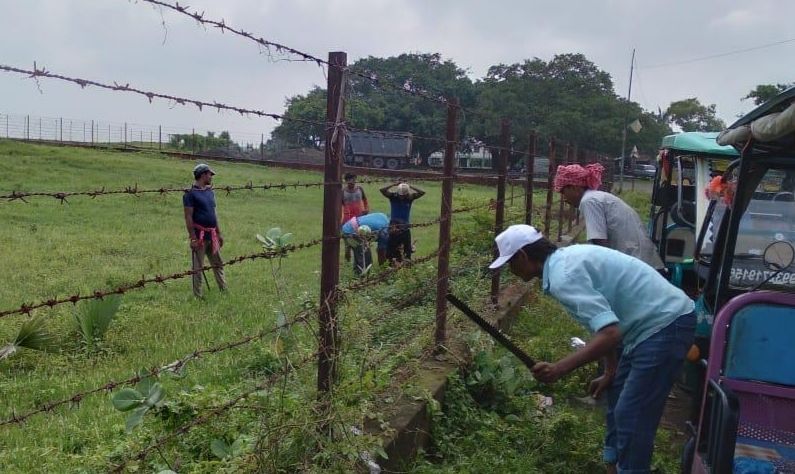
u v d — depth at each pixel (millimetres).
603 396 5398
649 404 3490
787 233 4477
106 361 5668
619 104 53312
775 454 3262
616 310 3473
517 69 59469
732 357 3285
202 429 3381
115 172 21703
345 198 9938
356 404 3354
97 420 4328
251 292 8312
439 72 59719
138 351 5902
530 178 8516
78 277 8945
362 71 3555
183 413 3430
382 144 29453
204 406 3477
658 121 58125
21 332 3717
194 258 8062
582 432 4359
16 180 18656
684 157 7816
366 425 3723
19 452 3863
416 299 5805
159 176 22031
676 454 4477
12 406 4629
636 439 3518
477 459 3975
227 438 3369
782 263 4176
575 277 3338
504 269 8305
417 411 3963
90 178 20328
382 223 8297
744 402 3299
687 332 3471
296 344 3395
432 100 4727
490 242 8633
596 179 5492
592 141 51344
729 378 3291
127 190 2453
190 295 8117
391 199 8773
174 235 12914
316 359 3529
